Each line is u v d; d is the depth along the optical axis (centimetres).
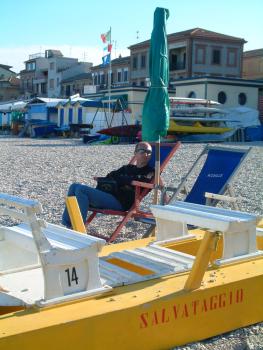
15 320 291
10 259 407
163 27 643
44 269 309
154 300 324
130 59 7112
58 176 1284
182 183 646
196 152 2027
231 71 6619
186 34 6328
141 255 413
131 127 2819
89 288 327
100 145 2680
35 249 363
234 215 407
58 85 8894
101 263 389
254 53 6862
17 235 388
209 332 351
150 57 651
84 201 608
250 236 406
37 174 1323
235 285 361
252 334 363
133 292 338
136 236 675
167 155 682
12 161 1686
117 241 650
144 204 873
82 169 1455
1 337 269
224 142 2928
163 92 645
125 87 3666
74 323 291
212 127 2925
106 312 303
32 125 3903
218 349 340
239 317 366
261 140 3119
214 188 634
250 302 371
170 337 331
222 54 6538
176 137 2861
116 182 635
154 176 640
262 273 378
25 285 353
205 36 6378
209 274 372
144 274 384
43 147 2500
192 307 340
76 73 8906
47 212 816
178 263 393
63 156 1916
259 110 3862
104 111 3475
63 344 288
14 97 10175
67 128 3741
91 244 325
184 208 434
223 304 356
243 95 3778
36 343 279
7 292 339
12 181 1179
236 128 3039
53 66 9038
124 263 403
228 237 393
